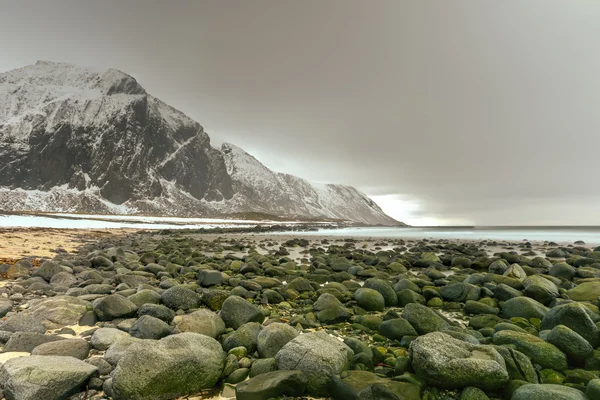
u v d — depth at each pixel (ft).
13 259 54.44
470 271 58.70
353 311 32.53
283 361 19.10
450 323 26.40
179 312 30.04
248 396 16.99
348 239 159.33
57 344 20.40
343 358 19.33
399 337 24.89
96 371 18.11
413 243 136.05
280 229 280.92
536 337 21.45
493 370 16.93
